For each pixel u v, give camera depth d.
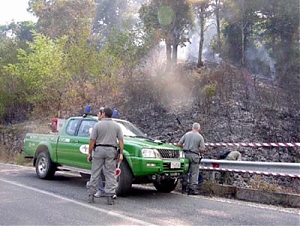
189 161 9.03
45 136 10.57
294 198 7.82
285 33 30.06
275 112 20.66
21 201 7.18
